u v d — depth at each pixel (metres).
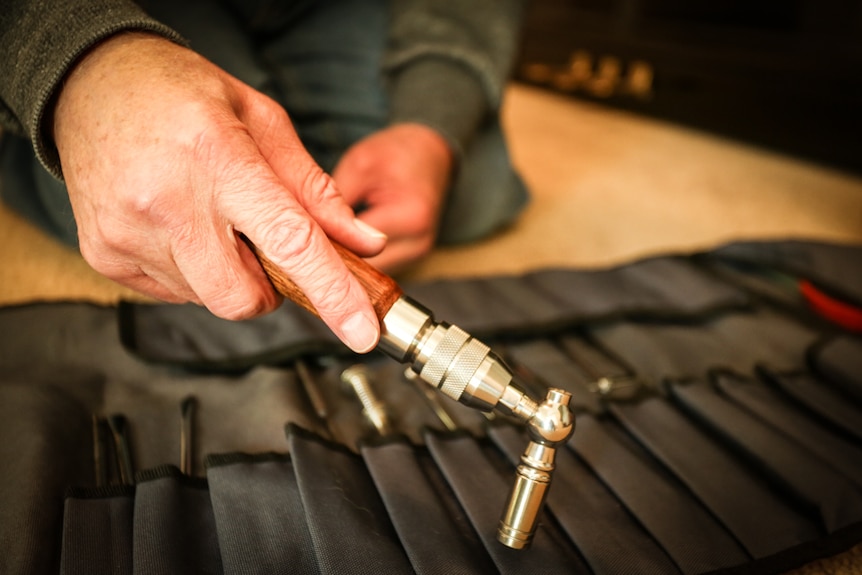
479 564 0.53
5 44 0.54
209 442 0.65
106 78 0.49
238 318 0.53
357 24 1.16
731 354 0.85
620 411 0.72
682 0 2.24
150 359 0.71
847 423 0.71
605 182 1.73
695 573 0.54
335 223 0.55
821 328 0.91
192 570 0.50
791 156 2.01
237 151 0.47
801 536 0.59
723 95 2.13
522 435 0.68
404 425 0.70
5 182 1.10
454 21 1.20
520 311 0.87
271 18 1.12
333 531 0.52
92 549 0.50
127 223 0.49
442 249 1.29
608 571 0.53
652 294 0.94
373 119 1.19
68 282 1.02
